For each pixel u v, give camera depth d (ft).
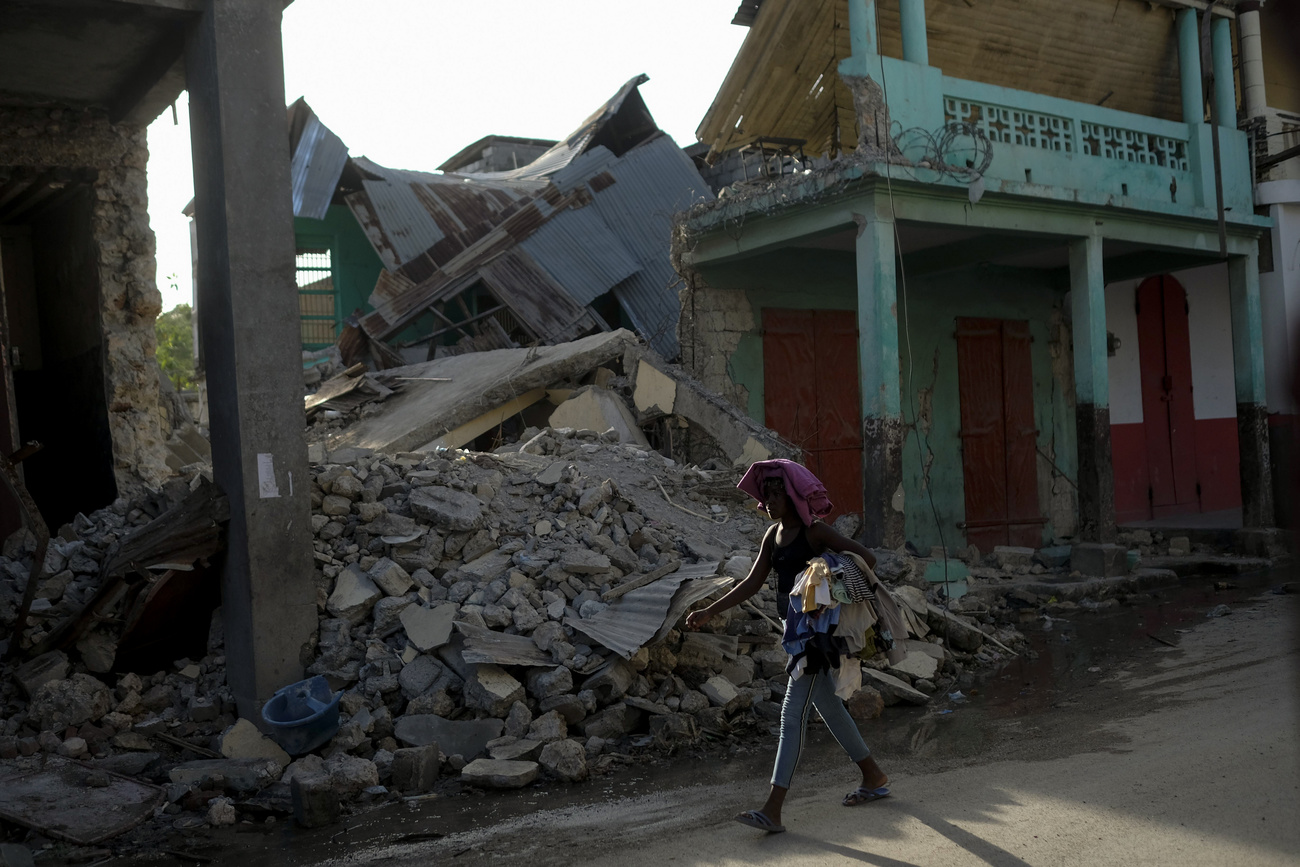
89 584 22.88
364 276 63.52
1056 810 14.02
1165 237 39.73
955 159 33.60
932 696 23.29
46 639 20.95
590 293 55.26
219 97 20.18
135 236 31.22
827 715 15.01
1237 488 54.54
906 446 41.09
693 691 20.86
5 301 33.99
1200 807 13.55
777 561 15.17
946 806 14.64
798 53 37.76
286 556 20.34
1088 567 37.24
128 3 20.31
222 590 21.57
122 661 21.56
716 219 35.45
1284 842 12.02
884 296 31.50
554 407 38.55
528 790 17.33
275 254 20.63
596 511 24.72
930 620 26.61
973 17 36.91
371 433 38.19
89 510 33.17
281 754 18.83
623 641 19.84
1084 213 36.99
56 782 17.01
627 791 16.90
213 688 21.04
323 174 55.93
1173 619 30.73
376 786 17.53
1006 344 44.80
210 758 18.74
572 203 58.03
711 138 42.32
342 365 53.57
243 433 20.07
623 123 67.77
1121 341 49.88
